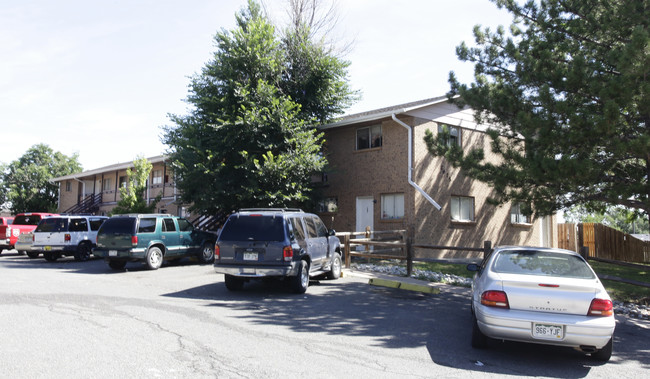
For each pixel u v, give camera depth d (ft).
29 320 23.68
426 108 62.23
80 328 22.27
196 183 59.41
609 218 194.90
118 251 47.06
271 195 56.65
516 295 19.66
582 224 75.82
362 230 66.39
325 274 43.24
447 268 50.08
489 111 38.29
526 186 35.09
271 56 61.57
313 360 18.70
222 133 59.06
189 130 61.00
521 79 35.94
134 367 16.88
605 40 35.88
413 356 19.93
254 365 17.70
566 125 33.04
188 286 37.27
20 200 134.92
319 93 66.23
